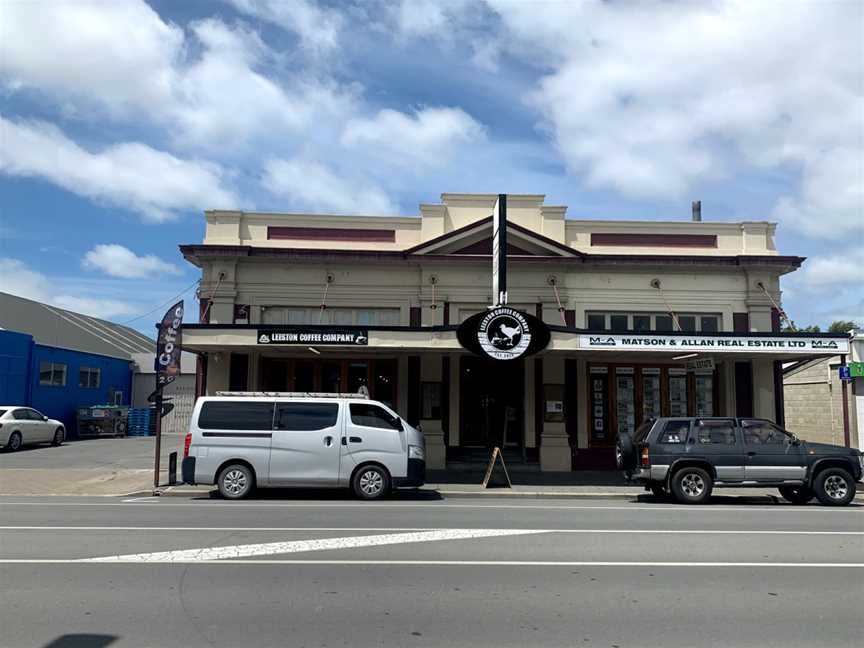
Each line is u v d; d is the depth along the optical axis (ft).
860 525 35.04
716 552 27.50
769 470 44.78
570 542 29.43
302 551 27.09
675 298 64.23
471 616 18.94
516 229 62.75
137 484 52.47
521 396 64.80
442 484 53.11
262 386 64.13
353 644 16.72
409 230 65.16
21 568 24.07
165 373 51.72
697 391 65.36
